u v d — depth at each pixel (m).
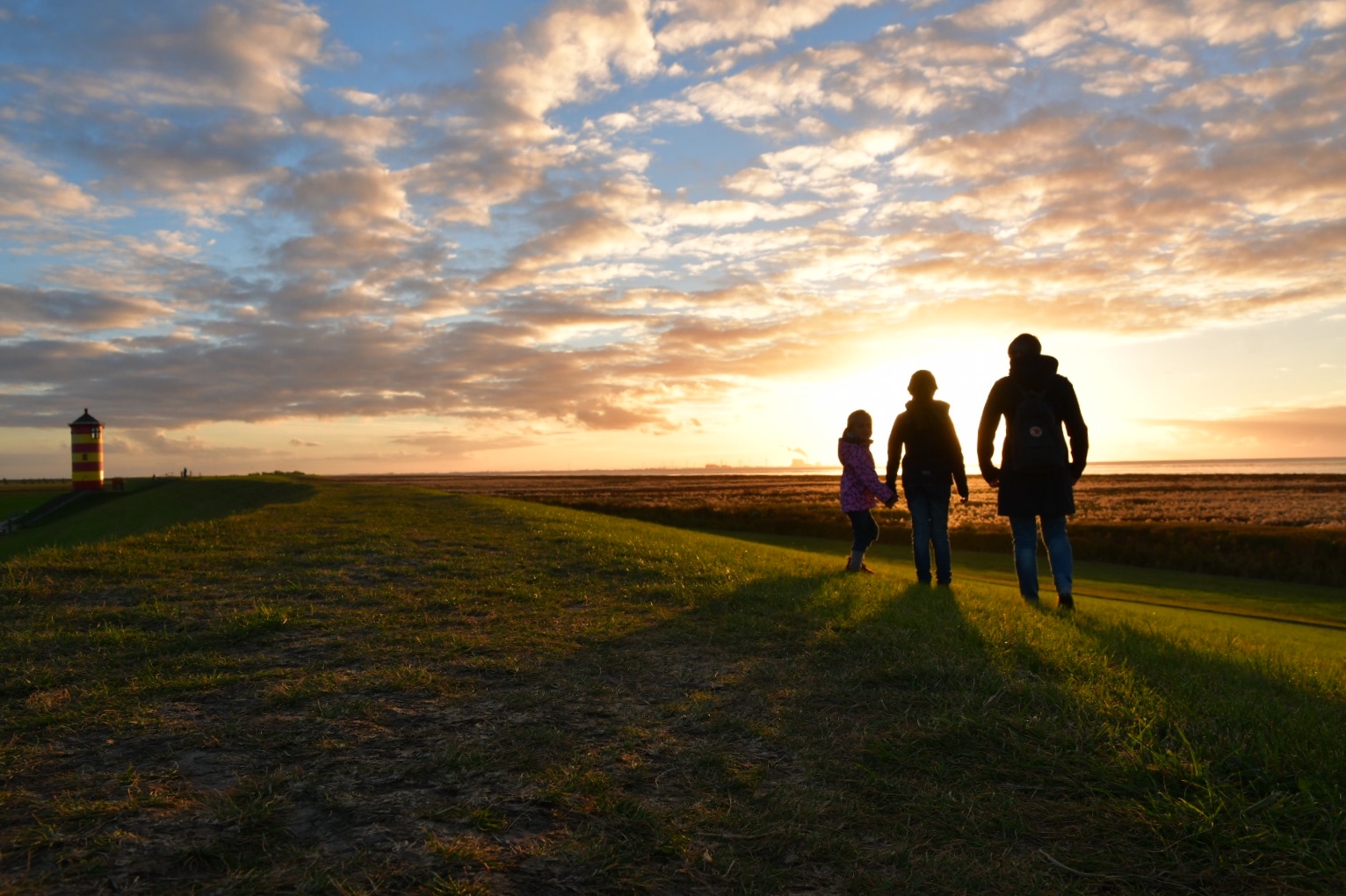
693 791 2.99
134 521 35.28
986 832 2.73
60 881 2.22
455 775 3.06
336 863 2.36
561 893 2.26
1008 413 7.67
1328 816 2.80
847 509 9.59
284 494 25.42
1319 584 17.47
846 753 3.38
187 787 2.89
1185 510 38.72
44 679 4.14
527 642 5.21
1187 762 3.20
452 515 15.21
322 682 4.18
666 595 7.06
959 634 5.44
